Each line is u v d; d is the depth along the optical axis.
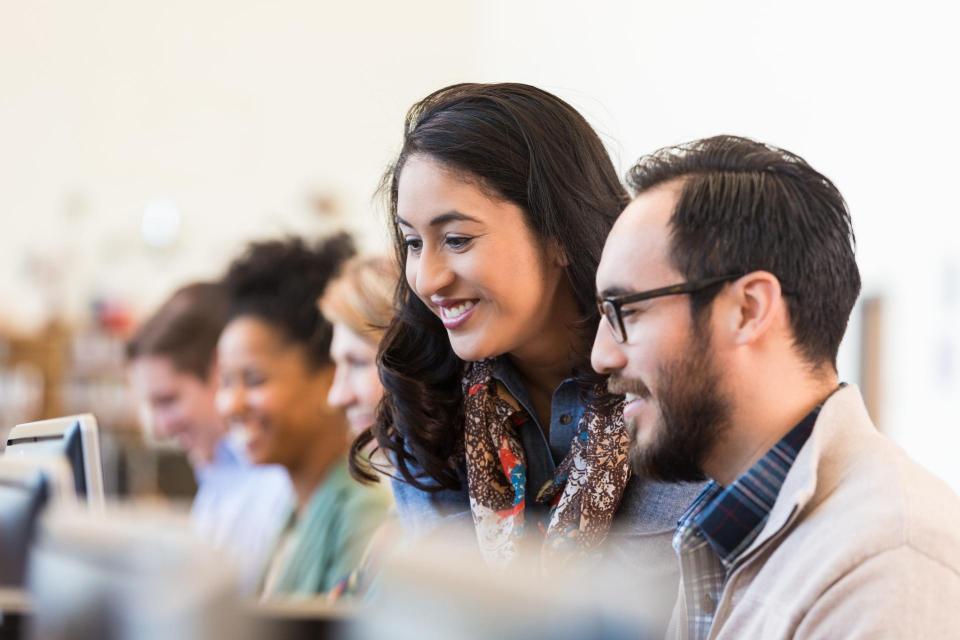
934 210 6.12
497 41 8.23
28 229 7.60
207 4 8.07
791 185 1.40
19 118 7.73
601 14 7.62
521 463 1.68
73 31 7.85
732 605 1.37
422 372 1.74
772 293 1.35
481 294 1.56
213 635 0.86
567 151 1.59
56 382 5.89
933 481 1.33
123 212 7.81
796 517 1.33
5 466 1.21
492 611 0.80
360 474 1.92
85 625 0.93
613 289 1.41
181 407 3.65
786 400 1.38
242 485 3.54
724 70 7.04
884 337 6.27
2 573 1.17
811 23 6.66
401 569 0.83
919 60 6.20
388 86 8.24
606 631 0.80
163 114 7.97
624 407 1.53
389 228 1.77
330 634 0.90
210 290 3.72
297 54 8.17
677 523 1.57
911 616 1.21
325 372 2.81
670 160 1.46
